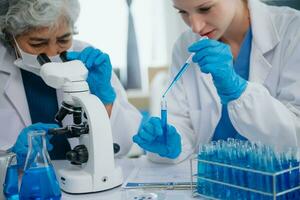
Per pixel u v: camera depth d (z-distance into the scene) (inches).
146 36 135.0
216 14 52.2
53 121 65.3
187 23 54.7
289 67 56.7
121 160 57.4
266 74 59.4
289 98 54.9
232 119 50.8
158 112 94.0
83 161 43.6
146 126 52.1
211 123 62.2
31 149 37.9
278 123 48.4
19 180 39.5
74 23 60.2
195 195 39.9
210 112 62.4
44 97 65.6
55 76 43.7
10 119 63.2
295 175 34.9
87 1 130.8
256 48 60.4
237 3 60.4
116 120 64.1
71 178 42.6
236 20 60.6
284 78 56.7
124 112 66.1
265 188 34.2
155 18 133.9
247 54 62.2
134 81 136.7
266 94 49.0
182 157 55.6
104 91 57.9
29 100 65.5
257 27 60.2
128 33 133.0
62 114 44.9
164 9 133.0
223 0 52.4
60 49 59.2
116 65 134.4
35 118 65.3
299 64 55.8
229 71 46.4
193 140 63.0
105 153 43.1
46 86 65.8
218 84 47.6
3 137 62.0
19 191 36.9
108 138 43.3
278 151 37.0
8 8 57.0
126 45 133.8
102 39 133.0
